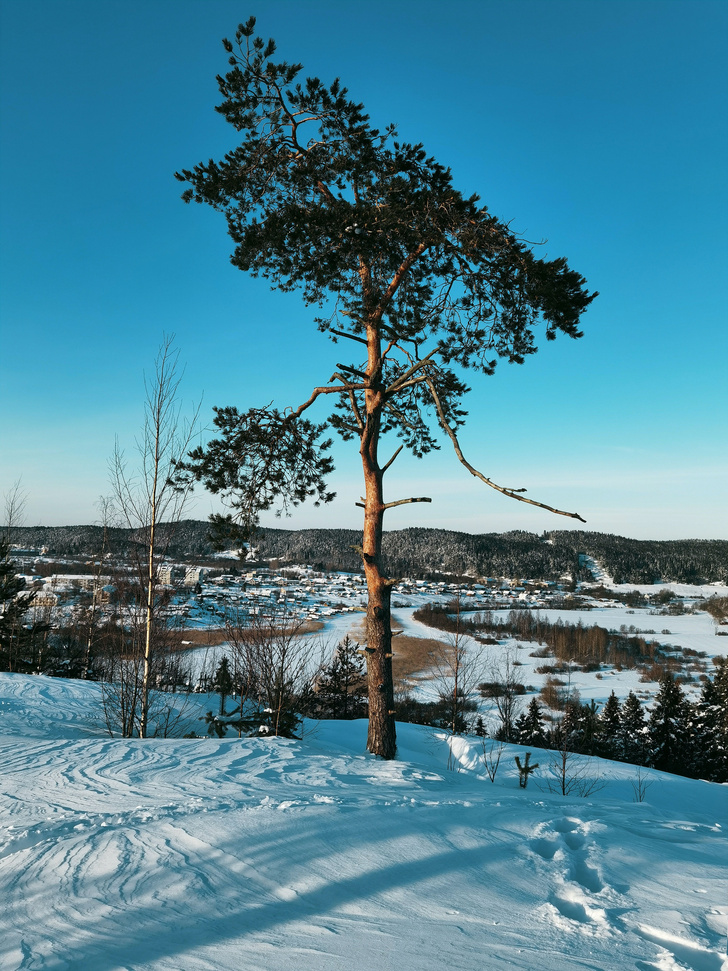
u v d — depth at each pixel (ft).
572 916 11.00
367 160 33.83
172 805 17.40
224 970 8.66
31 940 9.78
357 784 23.59
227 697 57.82
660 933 10.03
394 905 11.17
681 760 107.55
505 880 12.54
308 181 34.60
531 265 32.35
